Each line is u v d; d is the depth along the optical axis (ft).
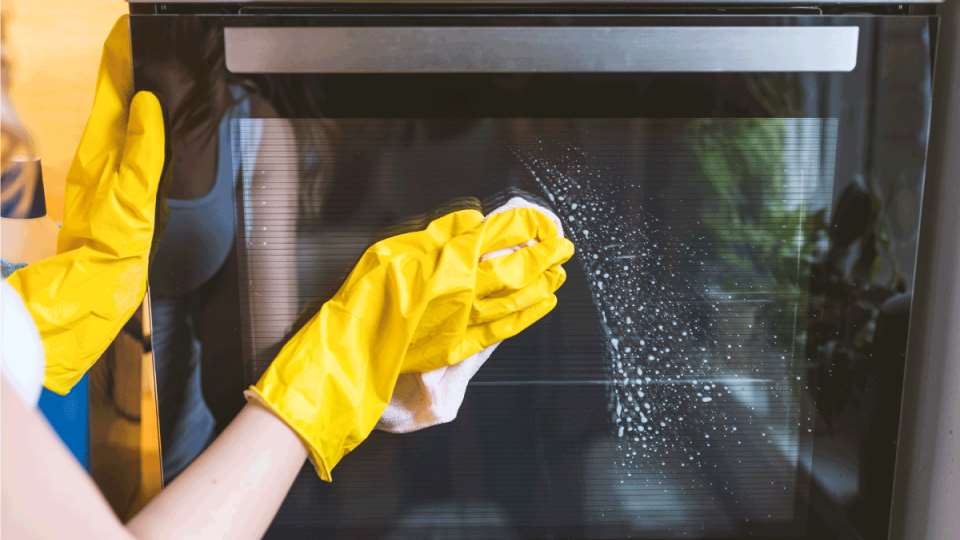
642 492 2.24
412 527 2.26
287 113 1.98
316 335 1.84
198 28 1.93
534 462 2.23
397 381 2.07
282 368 1.76
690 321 2.14
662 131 2.01
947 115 2.15
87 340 2.17
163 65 1.95
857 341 2.13
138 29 1.93
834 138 2.02
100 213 2.03
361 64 1.94
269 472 1.57
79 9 2.84
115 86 2.15
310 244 2.07
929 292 2.24
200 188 2.02
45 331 2.10
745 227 2.08
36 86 2.87
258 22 1.92
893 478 2.18
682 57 1.94
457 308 1.91
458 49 1.93
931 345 2.23
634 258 2.10
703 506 2.25
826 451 2.19
